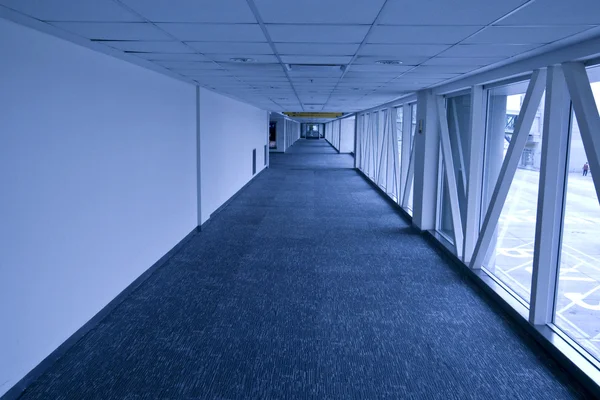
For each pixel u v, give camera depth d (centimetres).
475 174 476
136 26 254
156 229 484
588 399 258
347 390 264
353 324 355
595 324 318
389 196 944
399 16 224
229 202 892
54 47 286
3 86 240
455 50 317
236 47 320
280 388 266
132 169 418
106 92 361
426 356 306
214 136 748
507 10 210
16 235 253
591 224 308
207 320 360
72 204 312
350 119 2372
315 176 1361
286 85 607
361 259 530
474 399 257
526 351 314
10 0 203
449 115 618
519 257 464
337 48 319
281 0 199
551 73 316
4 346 244
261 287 434
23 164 258
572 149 316
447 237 605
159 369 285
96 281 350
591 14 214
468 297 414
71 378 273
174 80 536
